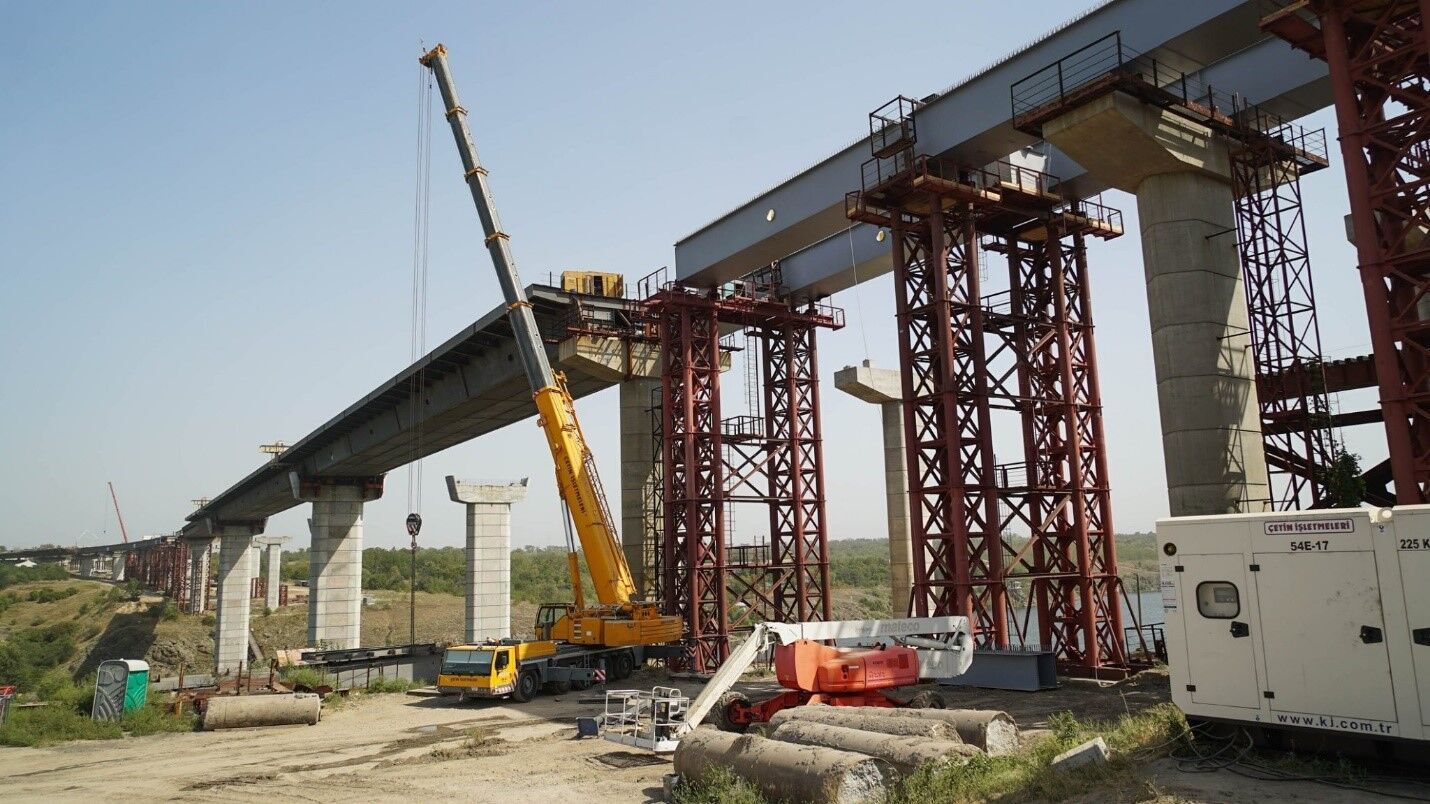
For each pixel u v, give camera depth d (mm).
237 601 119125
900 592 52219
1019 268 35562
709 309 45125
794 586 46719
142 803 18938
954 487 30594
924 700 23406
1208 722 14734
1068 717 20719
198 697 32562
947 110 31922
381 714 32500
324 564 89312
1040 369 35125
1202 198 28172
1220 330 27406
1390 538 12867
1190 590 14820
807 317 47375
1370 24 21219
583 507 39188
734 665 21469
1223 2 24984
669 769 20141
